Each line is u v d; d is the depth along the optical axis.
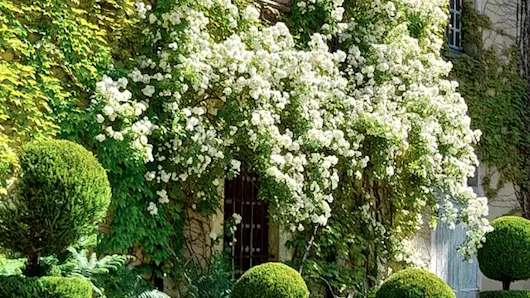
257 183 7.20
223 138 6.05
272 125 5.98
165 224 6.02
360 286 7.65
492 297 8.17
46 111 5.32
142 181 5.81
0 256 4.61
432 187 7.88
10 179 4.86
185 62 5.80
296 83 6.34
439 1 8.02
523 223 8.25
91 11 5.77
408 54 7.62
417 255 8.40
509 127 10.89
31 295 3.91
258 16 6.63
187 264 6.20
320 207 6.52
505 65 11.00
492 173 10.59
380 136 6.99
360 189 7.94
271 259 7.33
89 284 4.21
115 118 5.52
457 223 8.67
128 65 5.96
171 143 5.94
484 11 10.88
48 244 4.10
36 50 5.32
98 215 4.25
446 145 7.64
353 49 7.37
